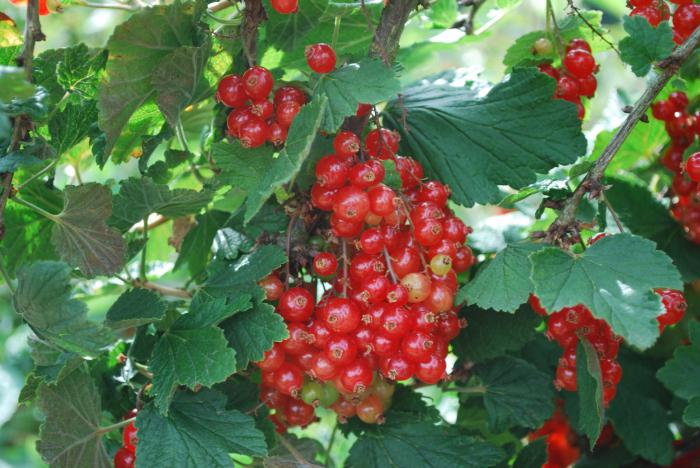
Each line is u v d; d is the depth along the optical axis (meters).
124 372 0.47
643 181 0.54
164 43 0.45
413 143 0.49
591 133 0.58
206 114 0.53
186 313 0.45
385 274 0.44
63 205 0.47
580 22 0.52
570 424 0.54
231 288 0.45
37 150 0.45
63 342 0.43
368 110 0.46
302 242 0.46
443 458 0.47
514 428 0.55
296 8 0.45
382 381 0.47
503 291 0.44
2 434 0.85
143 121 0.47
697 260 0.52
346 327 0.43
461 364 0.50
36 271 0.42
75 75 0.45
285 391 0.45
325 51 0.44
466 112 0.48
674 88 0.52
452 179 0.48
